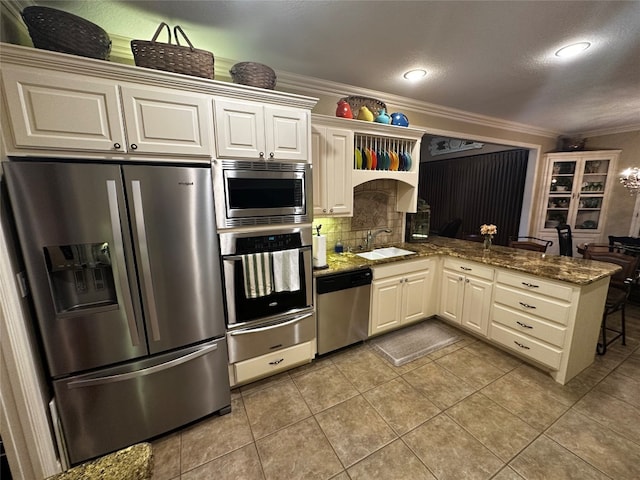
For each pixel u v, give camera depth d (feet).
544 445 5.43
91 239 4.64
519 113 12.27
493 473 4.91
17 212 4.16
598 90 9.53
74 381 4.82
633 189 14.60
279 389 7.08
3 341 3.97
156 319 5.33
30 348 4.41
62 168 4.33
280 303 6.97
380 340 9.33
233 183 5.91
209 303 5.89
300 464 5.14
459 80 8.67
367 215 10.65
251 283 6.37
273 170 6.28
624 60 7.29
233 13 5.37
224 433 5.84
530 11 5.31
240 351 6.56
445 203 21.42
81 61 4.37
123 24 5.77
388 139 9.70
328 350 8.14
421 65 7.63
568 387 7.01
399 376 7.52
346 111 8.21
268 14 5.41
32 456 4.35
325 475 4.93
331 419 6.13
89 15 5.42
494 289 8.38
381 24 5.74
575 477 4.82
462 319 9.48
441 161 21.45
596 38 6.29
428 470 4.98
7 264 4.06
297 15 5.43
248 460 5.24
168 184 5.13
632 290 11.99
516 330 7.90
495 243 18.21
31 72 4.17
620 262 9.23
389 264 8.91
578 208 15.83
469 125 12.61
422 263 9.64
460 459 5.18
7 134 4.19
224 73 7.46
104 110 4.66
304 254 7.07
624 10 5.27
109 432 5.22
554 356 7.09
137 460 3.15
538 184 16.37
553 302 7.00
